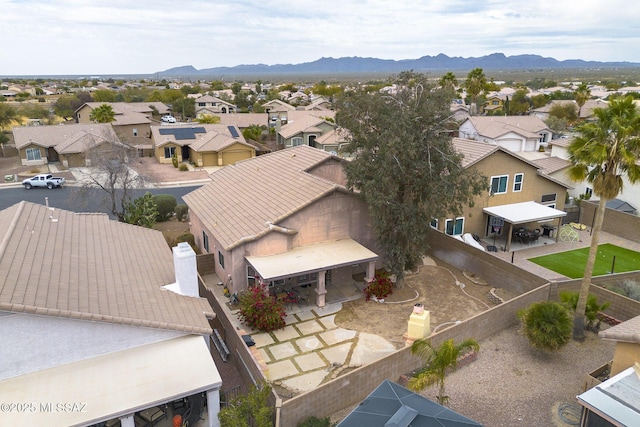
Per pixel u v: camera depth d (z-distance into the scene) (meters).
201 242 31.11
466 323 20.25
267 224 24.69
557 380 18.52
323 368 19.30
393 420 11.29
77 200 42.91
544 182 37.75
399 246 25.75
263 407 13.95
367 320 23.23
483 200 35.25
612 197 19.48
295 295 24.61
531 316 20.27
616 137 18.48
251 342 19.92
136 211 34.41
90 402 12.79
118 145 40.59
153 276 19.56
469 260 29.25
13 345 13.30
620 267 30.88
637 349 15.88
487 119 66.56
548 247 34.62
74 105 104.00
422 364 18.89
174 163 61.84
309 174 28.70
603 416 13.43
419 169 23.80
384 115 23.28
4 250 16.08
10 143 71.81
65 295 14.73
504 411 16.66
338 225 26.91
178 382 13.91
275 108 112.81
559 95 120.88
